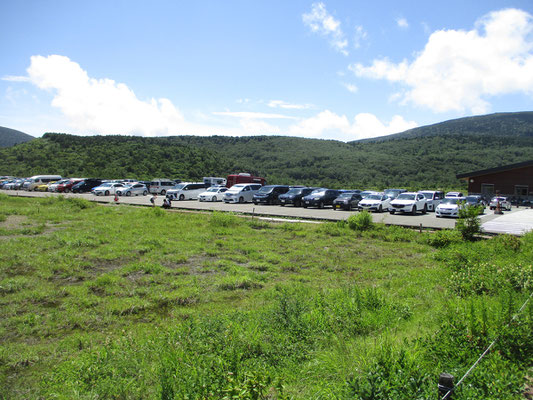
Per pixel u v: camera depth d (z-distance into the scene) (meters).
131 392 3.78
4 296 7.30
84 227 15.65
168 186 43.78
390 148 127.94
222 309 6.68
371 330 5.20
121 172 64.75
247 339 4.69
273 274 9.27
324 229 16.94
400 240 15.10
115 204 29.94
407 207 25.83
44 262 9.58
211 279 8.71
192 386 3.46
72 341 5.39
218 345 4.46
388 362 3.44
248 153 120.56
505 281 6.50
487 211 30.95
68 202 26.05
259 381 3.31
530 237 13.77
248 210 26.38
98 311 6.62
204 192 35.31
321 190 30.33
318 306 6.09
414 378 3.11
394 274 9.34
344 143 140.88
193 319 5.53
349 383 3.11
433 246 13.98
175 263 10.35
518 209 34.28
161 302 7.20
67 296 7.43
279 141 131.62
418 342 4.06
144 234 14.50
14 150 75.88
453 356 3.78
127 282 8.41
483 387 3.05
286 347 4.66
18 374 4.52
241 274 9.02
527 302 4.95
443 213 24.17
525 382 3.48
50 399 3.82
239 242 13.73
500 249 11.56
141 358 4.48
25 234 13.67
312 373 3.97
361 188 70.38
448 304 5.56
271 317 5.62
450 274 8.59
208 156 85.62
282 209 27.80
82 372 4.22
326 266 10.35
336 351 4.24
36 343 5.41
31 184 46.69
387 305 5.96
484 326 4.20
